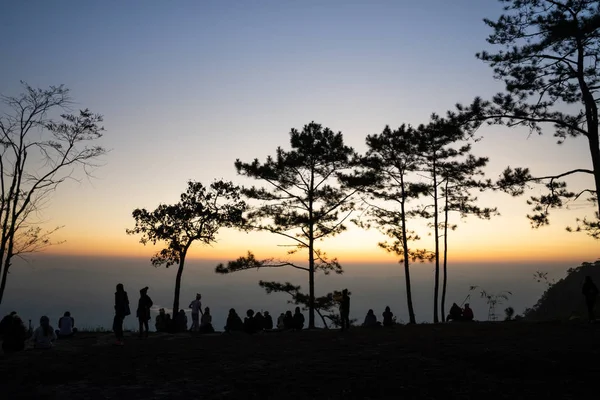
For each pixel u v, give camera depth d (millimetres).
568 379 9828
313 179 30453
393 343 15898
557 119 17906
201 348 15852
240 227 30172
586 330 16594
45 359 13922
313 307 28562
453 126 18906
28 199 25234
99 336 20922
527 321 23047
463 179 30156
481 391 9219
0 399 9594
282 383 10375
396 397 9070
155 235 30094
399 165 30359
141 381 10953
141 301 19906
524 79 17922
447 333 18484
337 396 9234
